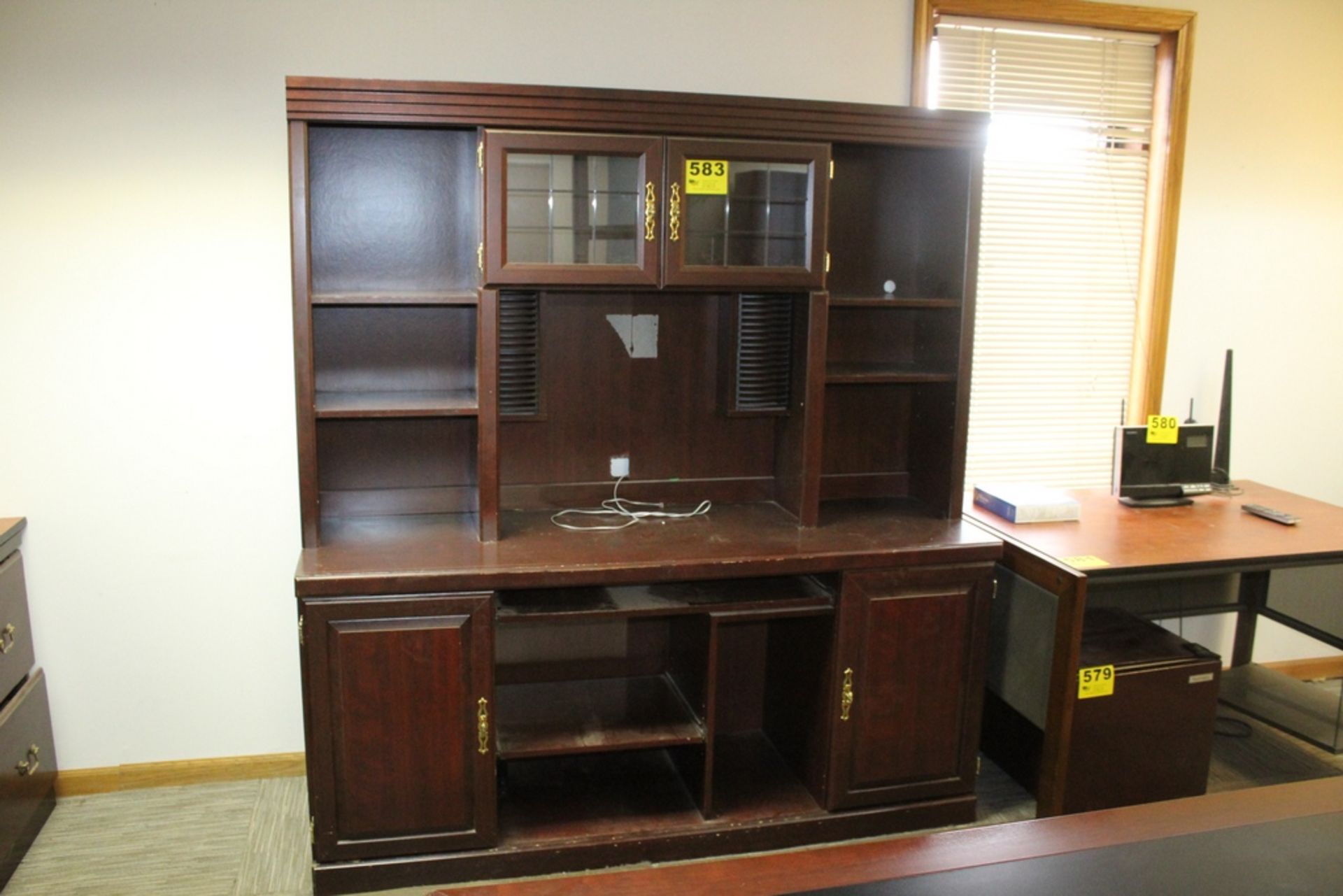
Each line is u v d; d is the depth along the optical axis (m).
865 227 2.68
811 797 2.49
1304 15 3.02
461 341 2.50
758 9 2.61
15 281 2.34
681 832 2.32
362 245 2.41
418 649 2.10
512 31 2.47
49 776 2.48
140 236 2.37
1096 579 2.36
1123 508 2.89
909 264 2.73
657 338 2.60
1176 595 3.21
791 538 2.39
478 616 2.12
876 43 2.70
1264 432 3.29
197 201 2.39
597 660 2.67
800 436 2.49
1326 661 3.40
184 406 2.47
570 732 2.34
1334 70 3.08
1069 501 2.75
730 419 2.68
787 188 2.31
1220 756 2.93
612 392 2.60
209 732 2.64
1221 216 3.08
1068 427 3.15
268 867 2.29
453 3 2.43
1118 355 3.14
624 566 2.16
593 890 1.20
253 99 2.37
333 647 2.07
